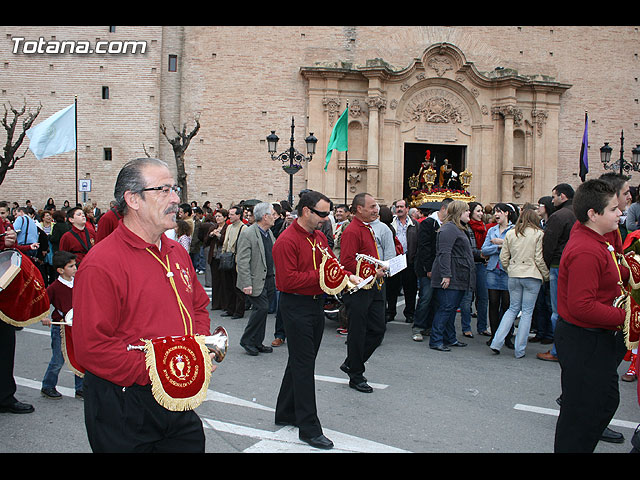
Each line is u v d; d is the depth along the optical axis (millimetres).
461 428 5570
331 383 7043
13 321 5191
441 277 8750
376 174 25969
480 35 27938
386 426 5598
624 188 5488
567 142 28438
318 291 5258
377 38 27172
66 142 18141
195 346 2914
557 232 7957
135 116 25828
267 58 26562
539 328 9594
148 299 2896
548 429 5582
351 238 6750
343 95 26406
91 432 2918
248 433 5363
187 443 3109
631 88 29047
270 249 9352
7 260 5133
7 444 5070
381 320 6785
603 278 4039
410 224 11562
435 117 27109
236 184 26344
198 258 18109
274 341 9133
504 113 26797
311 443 5031
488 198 27125
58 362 6391
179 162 22375
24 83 25641
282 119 26516
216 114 26406
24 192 25719
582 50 28672
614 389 4059
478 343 9555
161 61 26219
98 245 2908
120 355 2701
